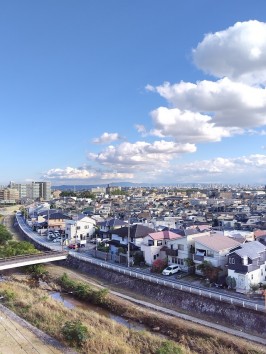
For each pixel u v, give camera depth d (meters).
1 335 23.00
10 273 49.19
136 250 50.34
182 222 78.12
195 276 40.91
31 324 26.48
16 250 54.00
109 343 23.61
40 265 50.56
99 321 29.56
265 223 72.00
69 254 54.38
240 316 29.84
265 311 28.64
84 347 22.48
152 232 53.06
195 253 41.97
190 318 31.28
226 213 98.06
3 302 32.44
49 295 38.50
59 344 22.41
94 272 47.72
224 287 36.41
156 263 44.12
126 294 38.97
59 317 28.56
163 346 24.02
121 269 44.53
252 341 26.61
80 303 37.19
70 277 46.31
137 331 28.08
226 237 44.78
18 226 99.88
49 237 73.44
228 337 26.94
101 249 56.41
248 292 34.16
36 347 21.42
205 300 32.88
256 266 36.38
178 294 35.31
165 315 32.19
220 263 39.22
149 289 38.31
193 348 25.98
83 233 69.62
